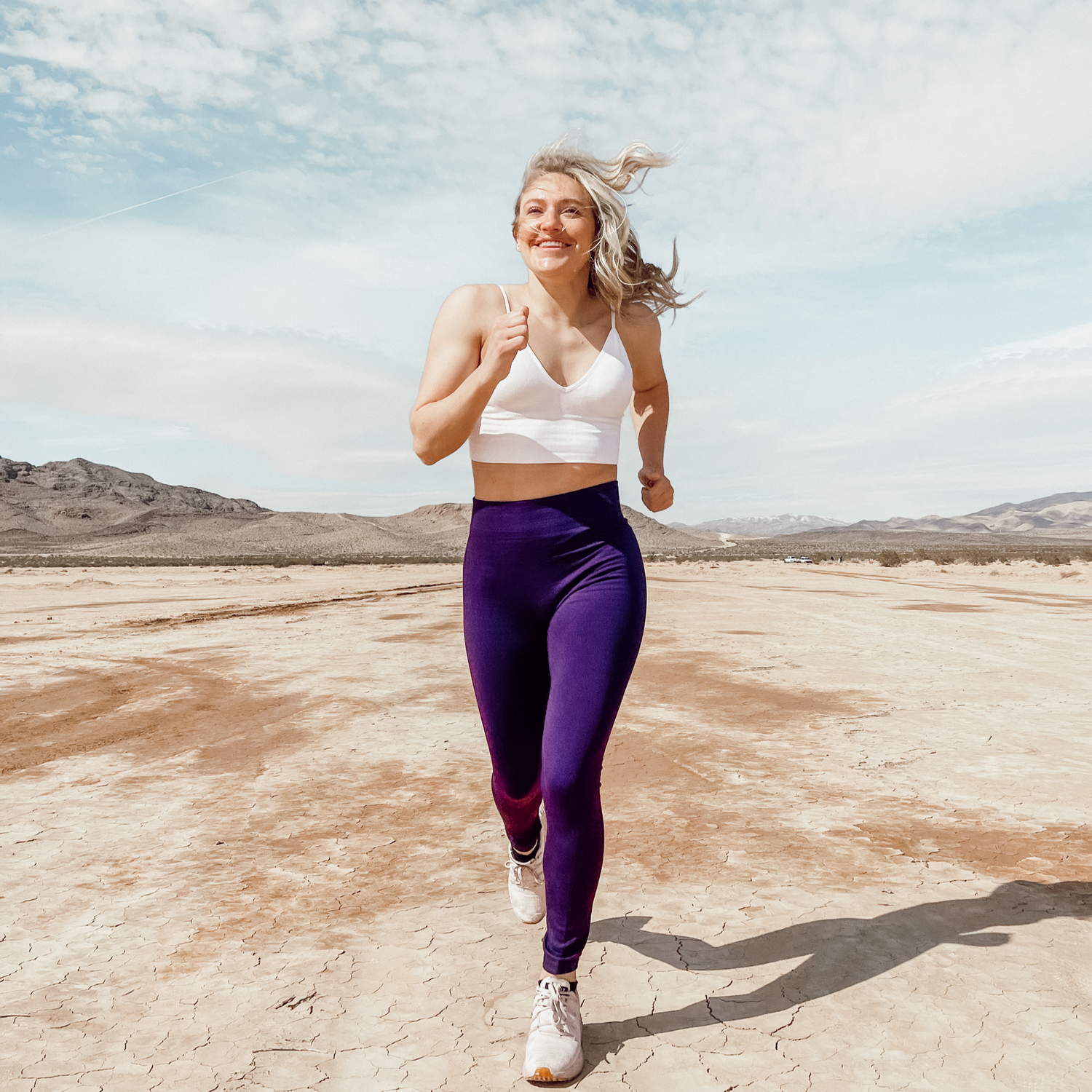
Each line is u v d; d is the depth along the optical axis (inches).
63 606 742.5
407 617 604.4
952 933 104.7
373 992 91.7
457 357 81.4
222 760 204.5
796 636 466.3
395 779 185.5
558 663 78.6
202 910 115.3
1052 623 549.0
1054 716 250.1
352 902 117.7
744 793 171.8
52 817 160.1
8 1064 78.0
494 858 135.9
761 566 2215.8
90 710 267.7
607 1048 80.4
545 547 80.6
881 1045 80.2
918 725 237.1
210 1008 88.5
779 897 116.8
